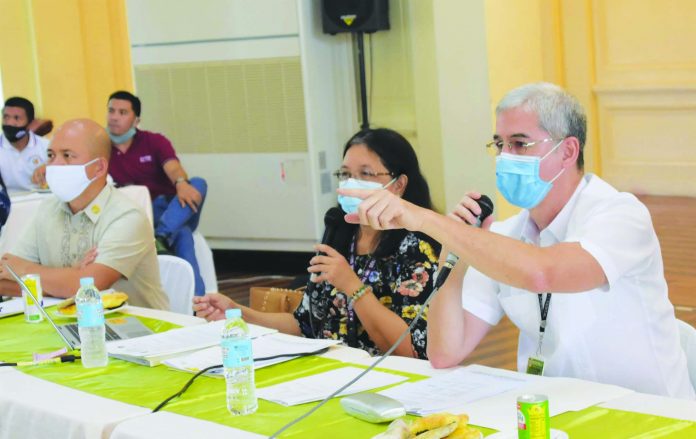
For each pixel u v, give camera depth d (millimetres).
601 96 8477
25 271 3734
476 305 2553
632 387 2387
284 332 3268
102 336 2689
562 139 2367
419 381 2350
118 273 3730
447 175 7098
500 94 7059
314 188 6801
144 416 2209
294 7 6652
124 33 7703
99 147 3779
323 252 3086
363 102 6777
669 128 8227
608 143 8547
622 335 2379
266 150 6926
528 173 2375
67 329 3137
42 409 2318
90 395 2408
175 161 6367
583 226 2334
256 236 7082
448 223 2221
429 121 7180
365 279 3025
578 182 2426
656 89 8164
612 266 2232
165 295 3936
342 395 2277
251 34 6820
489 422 1993
